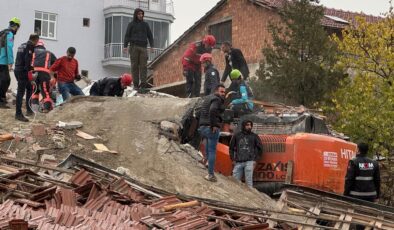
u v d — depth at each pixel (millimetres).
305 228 12305
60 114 17031
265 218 11609
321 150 15734
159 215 10133
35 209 10000
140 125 16500
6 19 44938
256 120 16453
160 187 14625
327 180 15703
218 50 32625
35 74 17531
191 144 16859
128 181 12695
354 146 16406
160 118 16750
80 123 16391
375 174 14609
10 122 16297
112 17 47844
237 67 19234
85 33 47531
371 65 24844
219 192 14617
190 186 14719
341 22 29641
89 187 10828
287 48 24844
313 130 16328
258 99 24500
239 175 15617
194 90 19797
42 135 15562
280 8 27125
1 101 17891
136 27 19891
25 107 19328
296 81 24047
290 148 15703
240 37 32125
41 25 46094
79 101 17578
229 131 16672
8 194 10664
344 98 24250
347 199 14578
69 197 10375
